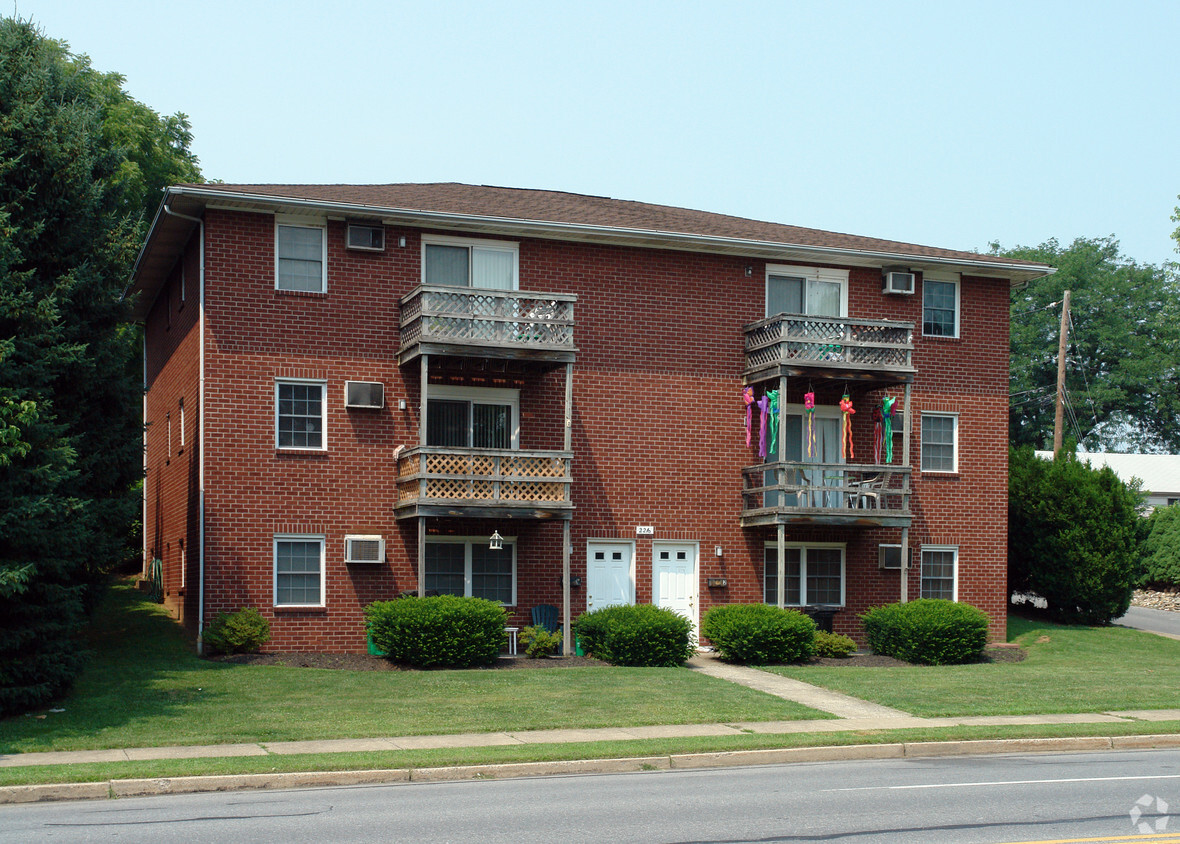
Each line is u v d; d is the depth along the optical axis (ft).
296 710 59.47
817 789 42.86
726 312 93.50
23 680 58.75
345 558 82.12
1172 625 118.21
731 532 92.58
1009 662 88.48
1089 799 40.60
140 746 50.93
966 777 46.01
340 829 35.06
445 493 80.64
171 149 141.18
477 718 58.18
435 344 80.43
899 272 96.94
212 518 79.61
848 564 95.20
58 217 66.54
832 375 89.97
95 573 72.02
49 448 59.00
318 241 83.92
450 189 101.24
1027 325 244.22
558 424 88.99
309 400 83.10
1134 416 249.75
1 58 65.92
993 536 99.19
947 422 99.09
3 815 38.47
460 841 33.24
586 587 88.94
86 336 70.28
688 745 51.83
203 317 80.38
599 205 104.12
